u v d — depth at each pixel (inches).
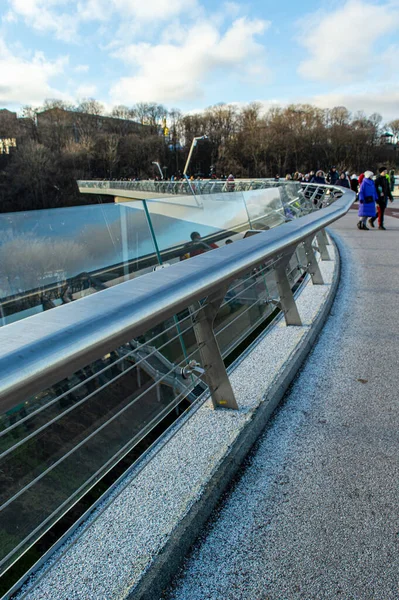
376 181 466.0
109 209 133.0
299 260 234.2
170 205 163.8
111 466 75.3
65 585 54.9
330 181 1017.5
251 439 90.3
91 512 66.7
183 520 65.6
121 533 63.1
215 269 64.4
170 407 95.3
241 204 232.2
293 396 112.5
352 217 625.0
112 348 42.7
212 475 75.5
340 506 73.8
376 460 86.0
